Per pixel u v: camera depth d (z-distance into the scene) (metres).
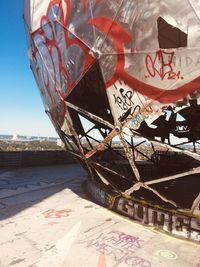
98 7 9.26
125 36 8.66
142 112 8.68
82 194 16.39
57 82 11.91
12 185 19.00
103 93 11.73
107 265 7.54
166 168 22.52
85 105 12.55
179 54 7.71
